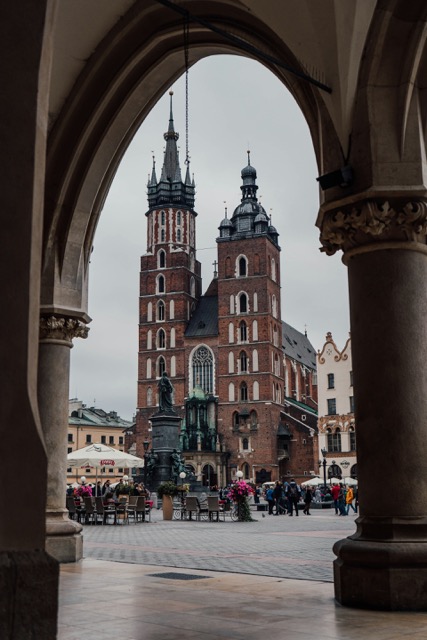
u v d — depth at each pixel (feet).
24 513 11.46
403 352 25.67
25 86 12.43
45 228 42.65
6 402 11.56
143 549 52.85
